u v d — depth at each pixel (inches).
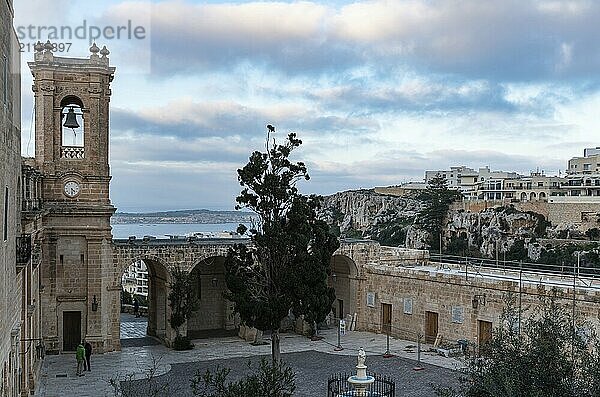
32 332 1406.3
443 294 1862.7
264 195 1459.2
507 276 1839.3
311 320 1456.7
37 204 1569.9
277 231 1432.1
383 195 6515.8
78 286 1798.7
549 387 717.3
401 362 1689.2
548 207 4645.7
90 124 1802.4
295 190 1476.4
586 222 4384.8
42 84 1747.0
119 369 1619.1
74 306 1798.7
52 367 1631.4
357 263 2174.0
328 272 1481.3
